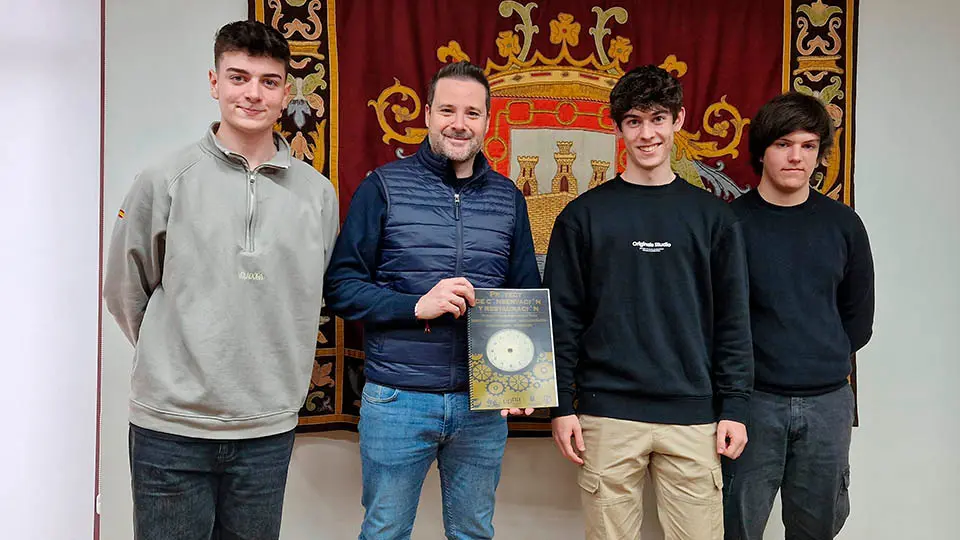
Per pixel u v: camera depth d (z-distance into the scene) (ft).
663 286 5.88
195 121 7.07
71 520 7.06
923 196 8.02
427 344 5.60
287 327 5.34
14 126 6.86
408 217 5.68
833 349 6.26
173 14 7.00
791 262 6.29
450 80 5.63
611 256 5.92
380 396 5.65
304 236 5.45
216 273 5.13
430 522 7.58
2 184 6.86
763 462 6.24
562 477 7.70
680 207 5.96
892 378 8.04
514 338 5.67
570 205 6.24
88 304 7.02
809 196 6.61
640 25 7.45
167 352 5.12
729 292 5.93
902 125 7.97
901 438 8.07
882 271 7.99
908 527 8.10
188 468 5.09
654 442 5.86
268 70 5.28
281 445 5.41
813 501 6.32
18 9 6.83
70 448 7.03
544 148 7.38
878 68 7.93
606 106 7.46
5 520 6.98
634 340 5.88
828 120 6.40
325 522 7.35
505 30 7.30
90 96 6.94
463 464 5.83
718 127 7.53
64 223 6.96
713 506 5.90
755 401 6.28
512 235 6.07
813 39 7.61
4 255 6.88
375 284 5.81
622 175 6.26
